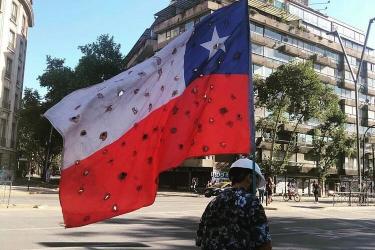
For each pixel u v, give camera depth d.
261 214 3.06
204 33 4.72
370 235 14.64
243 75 4.59
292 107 45.66
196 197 36.91
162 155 4.35
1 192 29.66
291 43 56.75
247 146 4.46
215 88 4.62
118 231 12.91
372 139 68.00
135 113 4.34
